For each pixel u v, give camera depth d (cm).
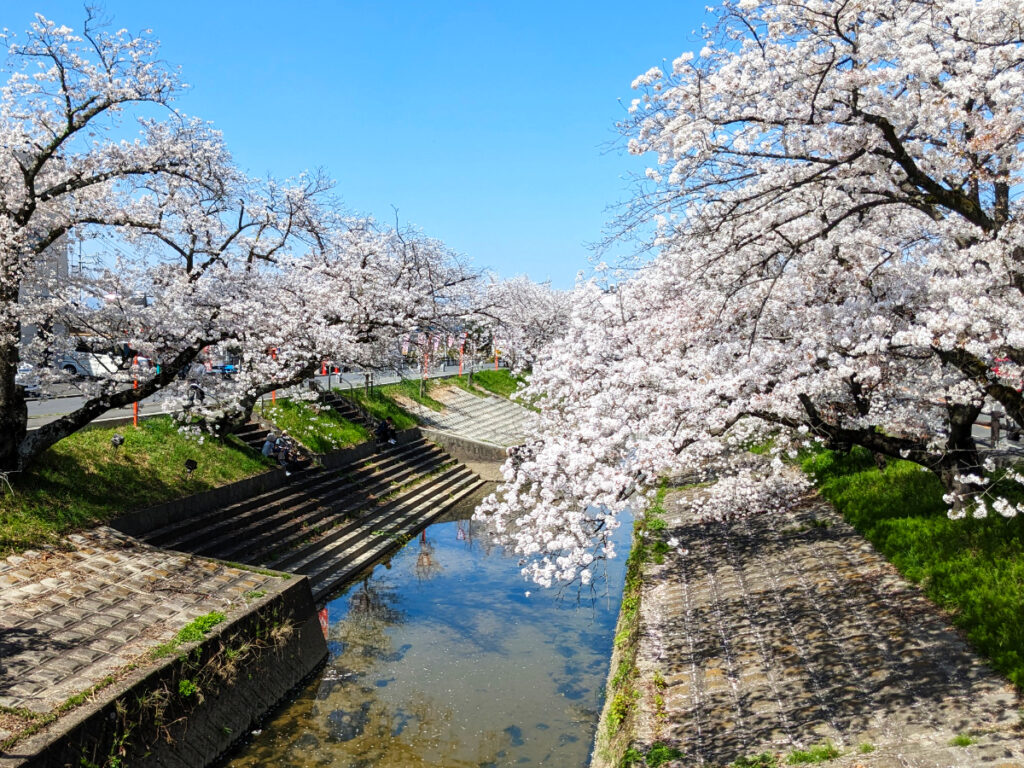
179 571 1288
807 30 827
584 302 1401
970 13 739
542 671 1370
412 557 2072
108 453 1612
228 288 1585
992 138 715
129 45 1334
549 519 946
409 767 1041
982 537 1017
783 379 920
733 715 878
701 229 867
